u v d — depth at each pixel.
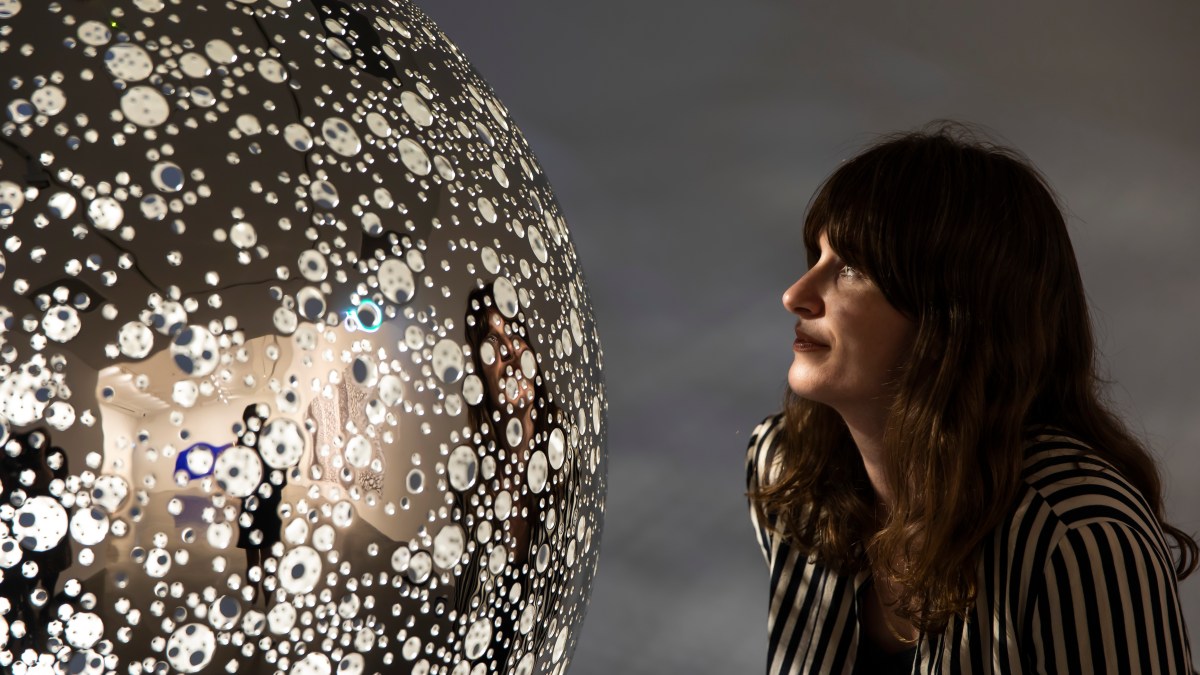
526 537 0.34
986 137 2.93
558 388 0.35
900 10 2.97
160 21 0.28
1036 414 0.98
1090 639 0.80
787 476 1.14
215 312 0.26
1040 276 0.91
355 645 0.29
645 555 2.39
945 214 0.89
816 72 2.98
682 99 2.98
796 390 1.00
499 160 0.36
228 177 0.27
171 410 0.25
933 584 0.90
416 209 0.30
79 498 0.25
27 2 0.27
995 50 2.98
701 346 2.71
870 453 1.03
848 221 0.91
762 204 2.91
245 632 0.27
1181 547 1.08
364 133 0.30
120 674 0.26
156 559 0.25
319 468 0.27
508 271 0.33
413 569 0.29
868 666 1.11
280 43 0.30
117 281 0.25
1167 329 2.71
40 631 0.25
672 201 2.91
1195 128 2.95
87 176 0.26
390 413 0.28
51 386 0.25
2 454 0.24
